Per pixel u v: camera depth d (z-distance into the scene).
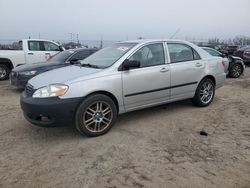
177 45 5.89
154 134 4.78
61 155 4.01
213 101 7.08
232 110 6.23
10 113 6.10
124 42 5.73
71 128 5.08
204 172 3.51
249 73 13.86
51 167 3.66
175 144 4.36
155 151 4.11
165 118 5.63
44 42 12.20
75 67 5.25
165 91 5.52
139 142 4.44
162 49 5.58
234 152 4.07
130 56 5.06
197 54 6.21
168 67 5.50
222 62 6.72
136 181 3.31
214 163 3.74
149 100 5.31
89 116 4.56
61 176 3.44
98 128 4.68
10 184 3.28
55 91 4.29
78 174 3.48
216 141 4.47
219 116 5.77
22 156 3.99
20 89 9.00
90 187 3.20
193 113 5.97
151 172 3.51
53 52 12.25
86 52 9.35
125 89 4.89
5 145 4.38
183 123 5.34
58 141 4.51
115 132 4.87
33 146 4.33
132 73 4.96
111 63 4.96
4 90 8.87
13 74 8.37
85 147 4.26
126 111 5.05
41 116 4.34
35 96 4.39
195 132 4.87
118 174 3.47
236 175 3.44
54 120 4.30
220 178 3.37
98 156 3.96
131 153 4.04
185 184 3.24
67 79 4.48
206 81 6.36
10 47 12.38
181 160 3.82
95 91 4.53
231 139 4.55
